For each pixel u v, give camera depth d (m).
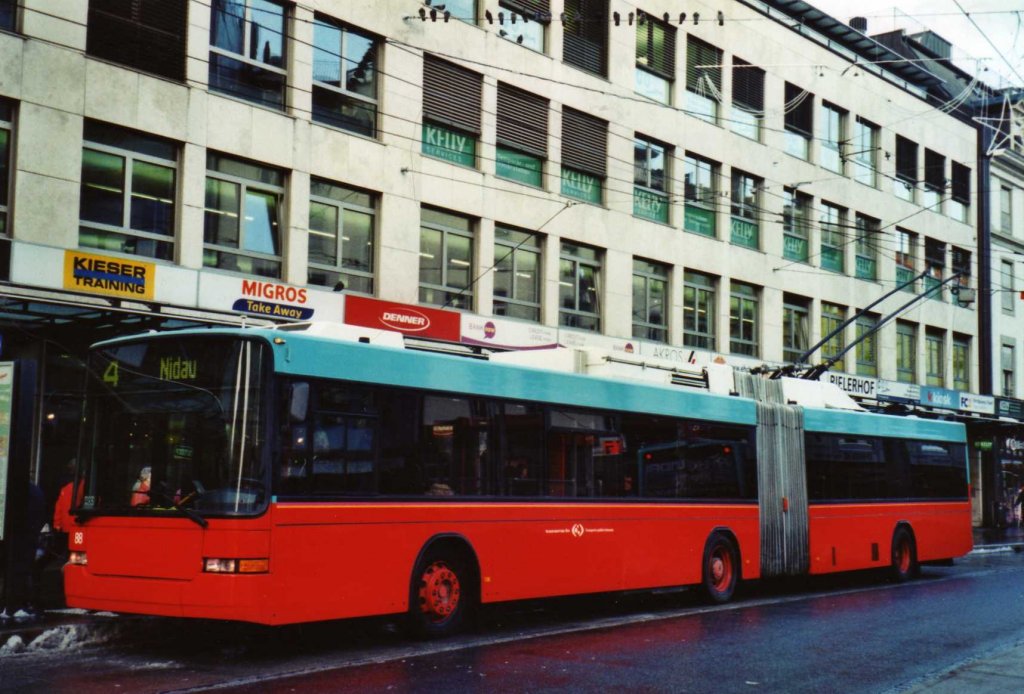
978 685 8.69
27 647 9.98
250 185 19.39
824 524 17.80
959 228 41.44
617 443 13.76
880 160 37.12
